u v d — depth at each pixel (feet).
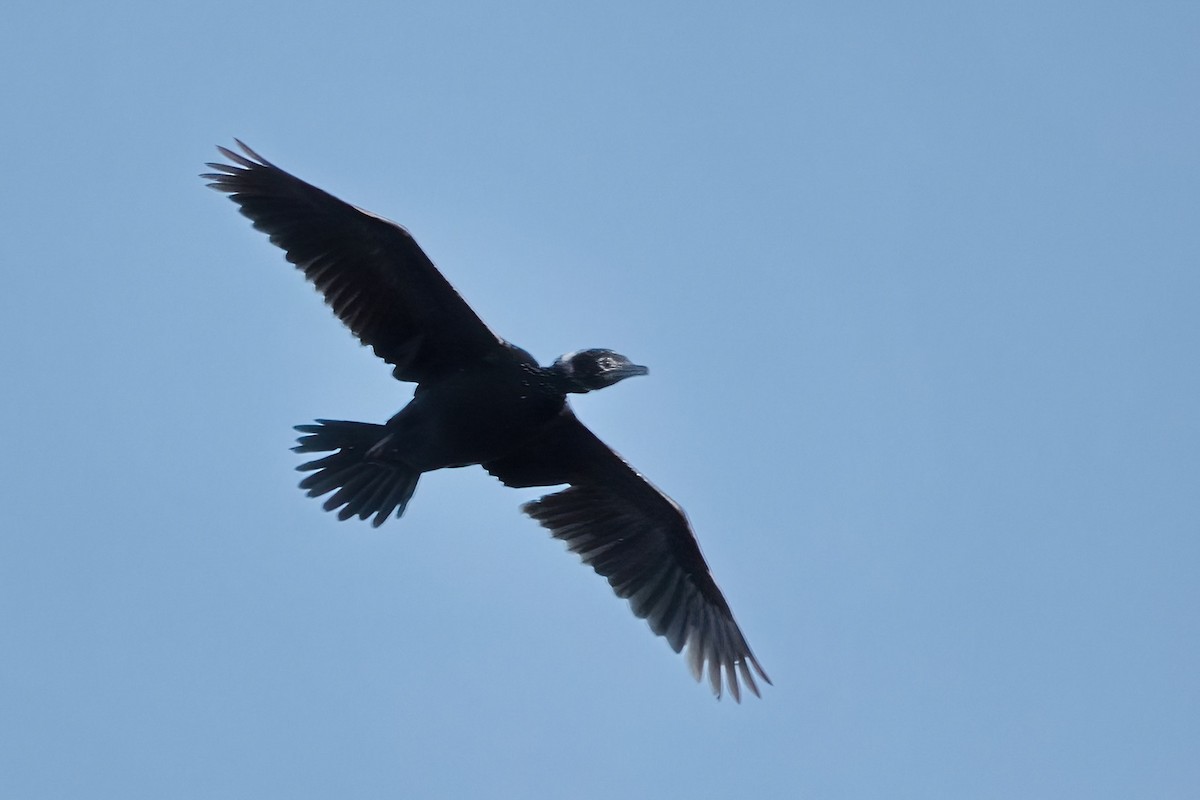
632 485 55.98
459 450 51.26
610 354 52.21
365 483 50.39
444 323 50.26
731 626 56.44
